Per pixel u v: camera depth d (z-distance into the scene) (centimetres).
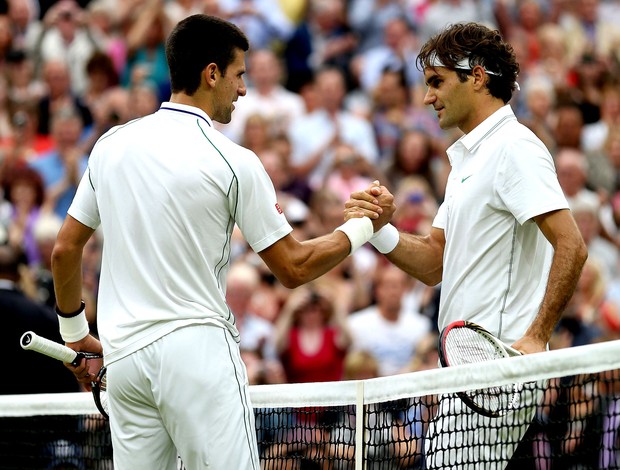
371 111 5028
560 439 1978
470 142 1770
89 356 1773
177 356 1543
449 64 1791
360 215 1814
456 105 1798
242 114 4794
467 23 1814
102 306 1617
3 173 4306
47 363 2725
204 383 1543
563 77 5406
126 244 1581
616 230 4628
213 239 1581
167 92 5019
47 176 4403
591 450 2250
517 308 1727
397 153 4581
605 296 4059
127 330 1569
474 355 1702
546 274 1756
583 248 1661
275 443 2153
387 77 5072
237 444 1549
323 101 4762
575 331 3725
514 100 5228
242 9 5244
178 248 1562
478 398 1722
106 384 1709
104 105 4756
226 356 1573
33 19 5462
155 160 1584
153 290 1560
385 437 2527
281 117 4806
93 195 1655
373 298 3919
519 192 1691
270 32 5247
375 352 3681
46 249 3988
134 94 4681
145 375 1556
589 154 4884
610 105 5278
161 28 5075
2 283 2727
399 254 1939
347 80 5272
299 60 5228
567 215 1673
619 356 1492
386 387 1730
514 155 1706
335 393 1794
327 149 4691
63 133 4447
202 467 1545
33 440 2489
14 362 2697
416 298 3888
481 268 1741
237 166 1584
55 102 4875
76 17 5162
